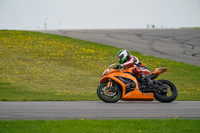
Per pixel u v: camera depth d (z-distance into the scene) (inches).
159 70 1343.5
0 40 4325.8
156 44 4731.8
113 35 5531.5
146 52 4131.4
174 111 1102.4
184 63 3614.7
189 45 4717.0
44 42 4436.5
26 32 4958.2
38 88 2342.5
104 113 1055.0
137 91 1306.6
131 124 879.7
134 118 979.3
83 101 1400.1
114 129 820.6
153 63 3577.8
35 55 3730.3
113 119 948.0
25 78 2751.0
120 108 1159.0
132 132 795.4
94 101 1400.1
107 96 1326.3
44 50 4005.9
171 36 5526.6
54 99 1502.2
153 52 4158.5
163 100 1315.2
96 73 3107.8
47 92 2123.5
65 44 4411.9
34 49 4020.7
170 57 3900.1
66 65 3376.0
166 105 1245.1
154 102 1346.0
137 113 1058.7
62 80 2731.3
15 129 804.6
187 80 2859.3
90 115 1018.7
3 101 1396.4
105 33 5772.6
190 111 1104.8
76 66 3356.3
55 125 854.5
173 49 4402.1
